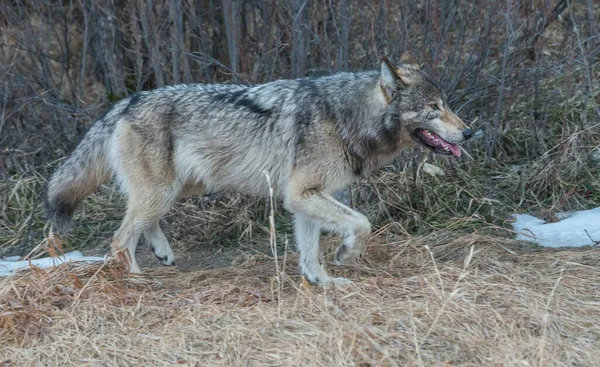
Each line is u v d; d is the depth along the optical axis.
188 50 7.71
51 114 7.57
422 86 5.05
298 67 7.14
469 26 7.56
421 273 5.29
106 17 7.68
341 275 5.41
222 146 5.37
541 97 7.94
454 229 6.38
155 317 4.54
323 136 5.14
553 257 5.47
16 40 7.77
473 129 7.59
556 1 8.33
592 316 4.36
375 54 7.21
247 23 7.88
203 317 4.47
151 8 7.20
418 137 5.20
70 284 4.88
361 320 4.23
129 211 5.48
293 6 7.09
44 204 5.79
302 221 5.24
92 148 5.57
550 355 3.85
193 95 5.44
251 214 6.70
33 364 4.02
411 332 4.07
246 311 4.49
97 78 8.36
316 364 3.83
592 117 7.70
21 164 7.51
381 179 6.81
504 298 4.55
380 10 7.16
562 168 7.05
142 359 4.03
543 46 7.97
